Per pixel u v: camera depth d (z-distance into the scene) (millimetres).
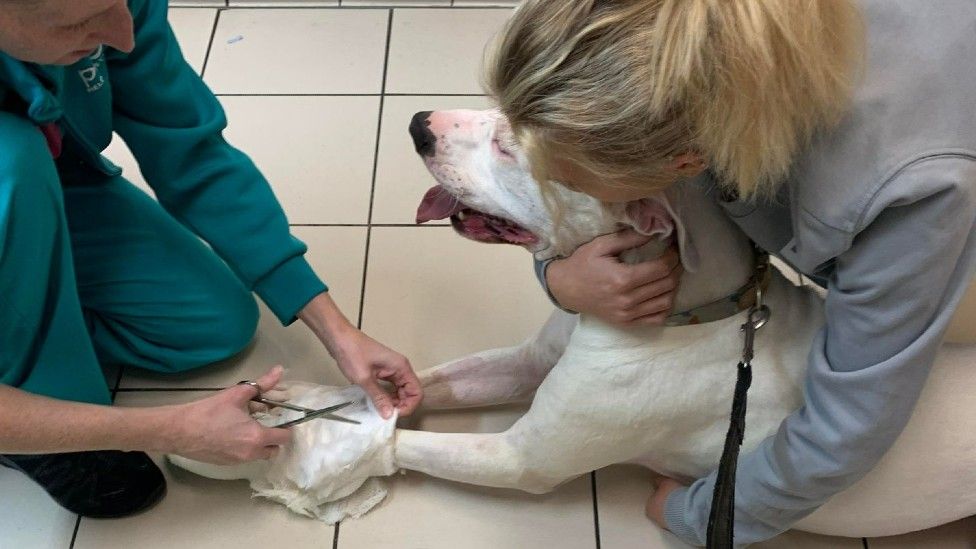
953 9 690
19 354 1000
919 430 961
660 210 818
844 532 1113
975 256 725
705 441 1026
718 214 901
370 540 1188
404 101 1704
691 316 922
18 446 904
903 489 998
